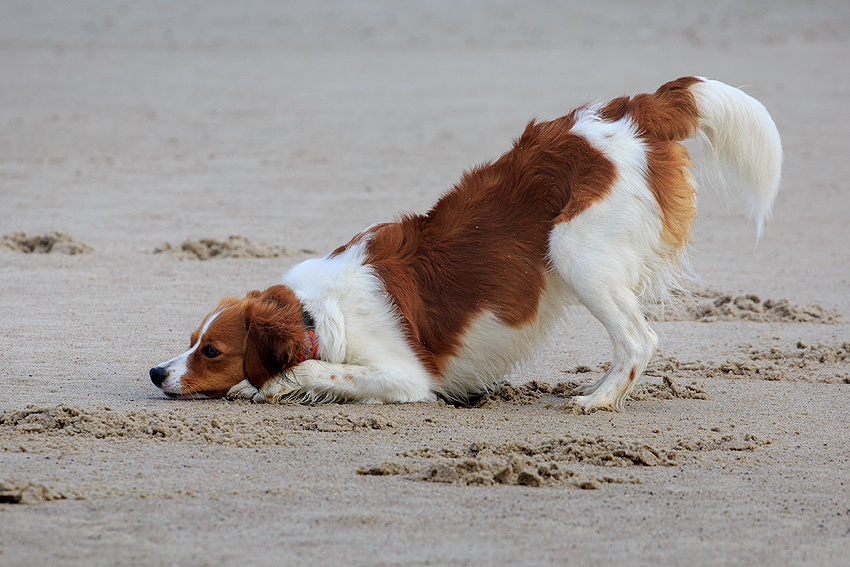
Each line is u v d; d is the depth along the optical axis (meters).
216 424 9.38
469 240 10.52
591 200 10.15
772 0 73.38
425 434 9.41
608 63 49.25
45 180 25.31
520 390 11.18
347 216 22.08
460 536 7.00
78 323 13.45
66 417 9.33
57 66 46.81
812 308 15.34
